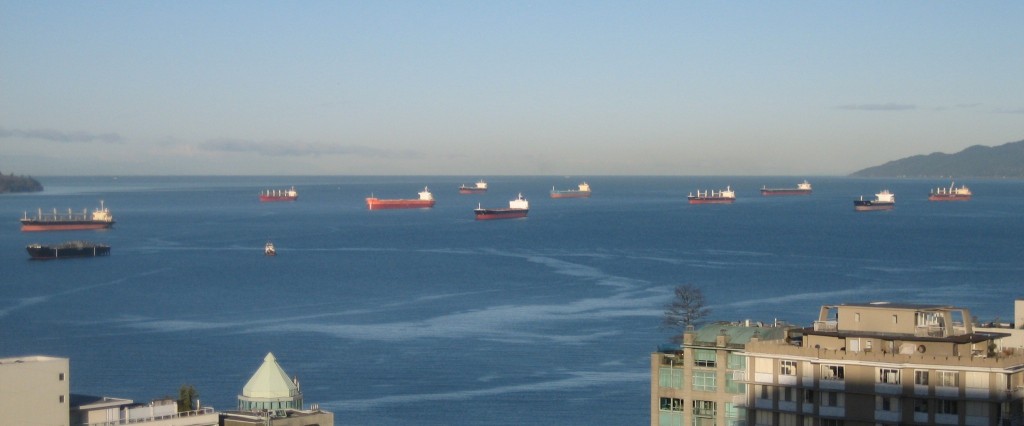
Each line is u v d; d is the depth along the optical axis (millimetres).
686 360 140000
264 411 150125
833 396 117625
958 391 112438
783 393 120625
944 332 117312
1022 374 114438
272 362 155250
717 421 138125
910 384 114188
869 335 117750
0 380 127625
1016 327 141250
